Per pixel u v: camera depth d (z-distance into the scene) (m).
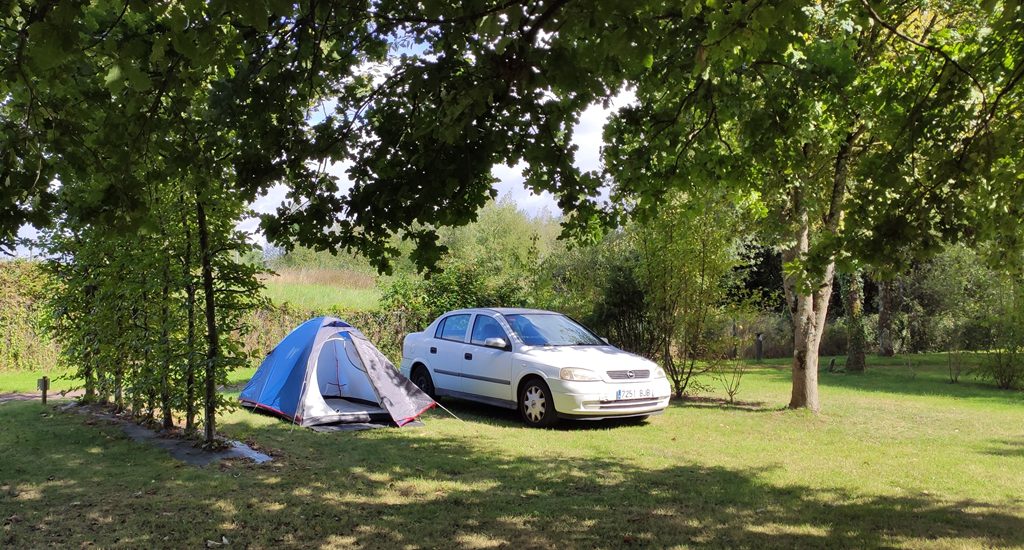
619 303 13.46
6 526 4.86
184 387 7.65
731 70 5.46
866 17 5.27
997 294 16.11
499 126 4.69
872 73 6.47
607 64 4.32
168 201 7.10
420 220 4.81
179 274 7.45
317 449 7.65
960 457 7.66
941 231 5.03
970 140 4.93
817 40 7.67
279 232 4.89
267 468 6.73
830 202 10.92
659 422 9.83
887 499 5.92
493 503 5.62
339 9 4.48
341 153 4.84
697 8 3.74
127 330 8.44
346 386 11.11
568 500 5.74
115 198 4.10
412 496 5.82
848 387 15.28
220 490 5.88
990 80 5.13
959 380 17.14
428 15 3.67
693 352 12.77
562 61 3.44
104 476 6.30
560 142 5.00
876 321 25.59
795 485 6.35
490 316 10.55
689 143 6.14
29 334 14.80
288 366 9.80
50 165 4.19
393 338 15.30
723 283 12.87
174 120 4.52
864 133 9.72
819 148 10.05
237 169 4.73
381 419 9.55
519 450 7.75
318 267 26.67
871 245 5.07
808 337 10.84
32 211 4.07
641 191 6.33
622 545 4.69
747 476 6.67
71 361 9.85
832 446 8.23
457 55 4.27
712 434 8.93
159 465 6.75
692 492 6.04
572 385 8.90
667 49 4.56
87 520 5.03
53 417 9.35
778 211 10.88
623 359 9.57
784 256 11.17
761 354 23.81
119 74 3.57
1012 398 13.40
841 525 5.18
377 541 4.71
